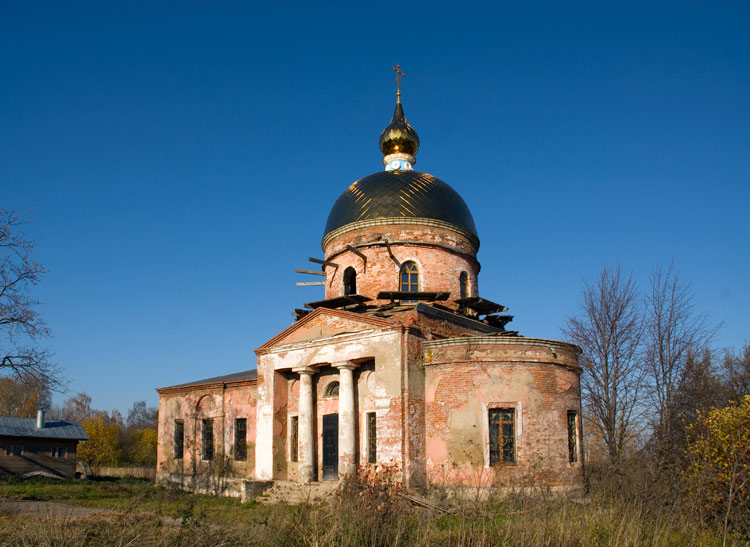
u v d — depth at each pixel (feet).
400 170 104.94
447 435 74.64
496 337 75.56
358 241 95.61
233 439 106.01
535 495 49.01
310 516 45.11
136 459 245.45
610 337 100.32
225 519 61.77
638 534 40.98
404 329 76.84
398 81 110.73
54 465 132.87
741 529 46.70
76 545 41.01
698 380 96.89
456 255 96.78
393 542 41.70
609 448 95.20
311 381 86.28
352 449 78.59
